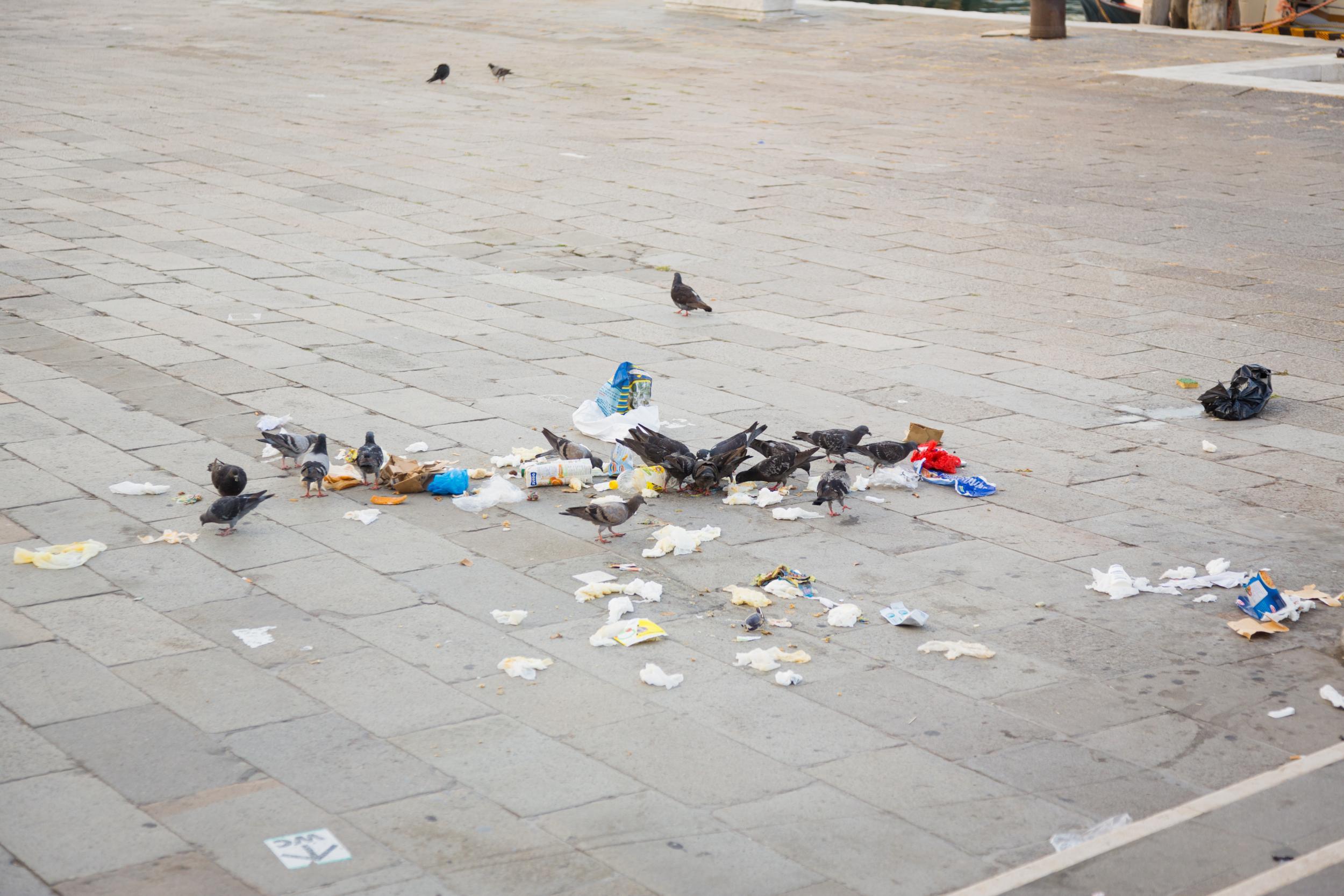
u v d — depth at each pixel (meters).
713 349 13.59
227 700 6.71
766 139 25.14
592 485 10.12
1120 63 33.44
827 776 6.19
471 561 8.55
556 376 12.50
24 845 5.43
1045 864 5.41
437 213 19.45
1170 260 17.31
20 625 7.43
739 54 35.81
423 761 6.21
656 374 12.68
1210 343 13.99
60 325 13.53
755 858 5.50
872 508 9.77
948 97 29.61
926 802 6.00
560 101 28.88
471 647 7.38
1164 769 6.35
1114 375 12.98
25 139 23.61
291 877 5.27
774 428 11.20
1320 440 11.27
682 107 28.31
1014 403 12.13
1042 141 25.03
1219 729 6.75
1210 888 5.26
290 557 8.51
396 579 8.23
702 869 5.41
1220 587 8.44
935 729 6.66
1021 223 19.22
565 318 14.59
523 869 5.37
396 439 10.62
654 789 6.03
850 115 27.55
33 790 5.84
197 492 9.47
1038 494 10.02
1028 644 7.63
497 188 21.00
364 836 5.58
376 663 7.16
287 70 32.66
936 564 8.74
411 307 14.82
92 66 32.41
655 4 46.19
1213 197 20.70
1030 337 14.21
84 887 5.16
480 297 15.35
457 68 33.28
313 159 22.86
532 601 8.00
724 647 7.51
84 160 22.22
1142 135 25.56
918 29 39.91
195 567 8.29
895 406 11.95
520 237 18.25
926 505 9.84
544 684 7.00
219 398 11.51
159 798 5.82
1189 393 12.50
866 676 7.21
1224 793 6.03
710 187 21.30
